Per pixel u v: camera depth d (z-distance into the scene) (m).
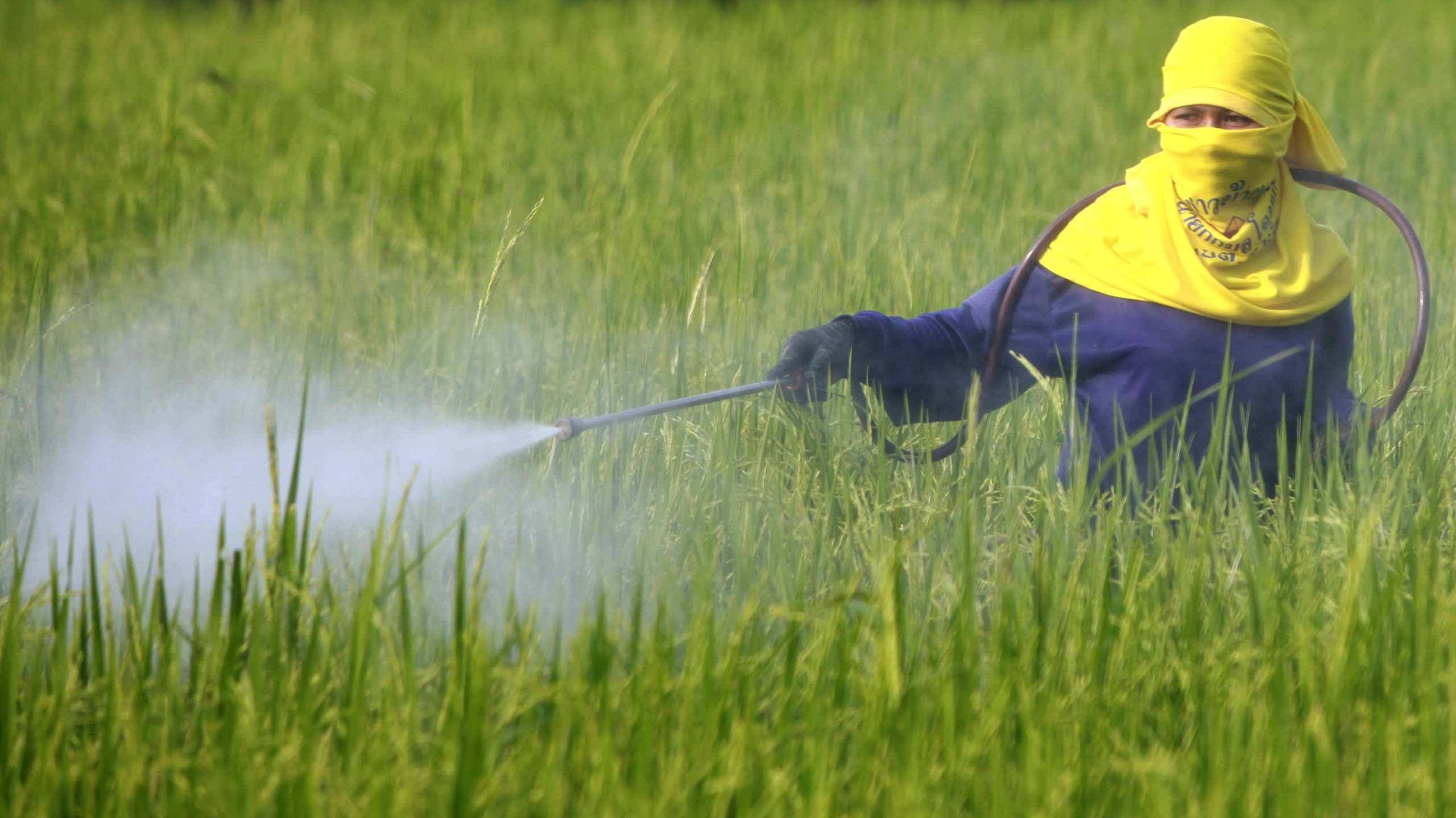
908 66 29.31
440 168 20.00
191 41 32.53
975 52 31.69
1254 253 8.41
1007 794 5.89
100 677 6.79
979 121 23.95
